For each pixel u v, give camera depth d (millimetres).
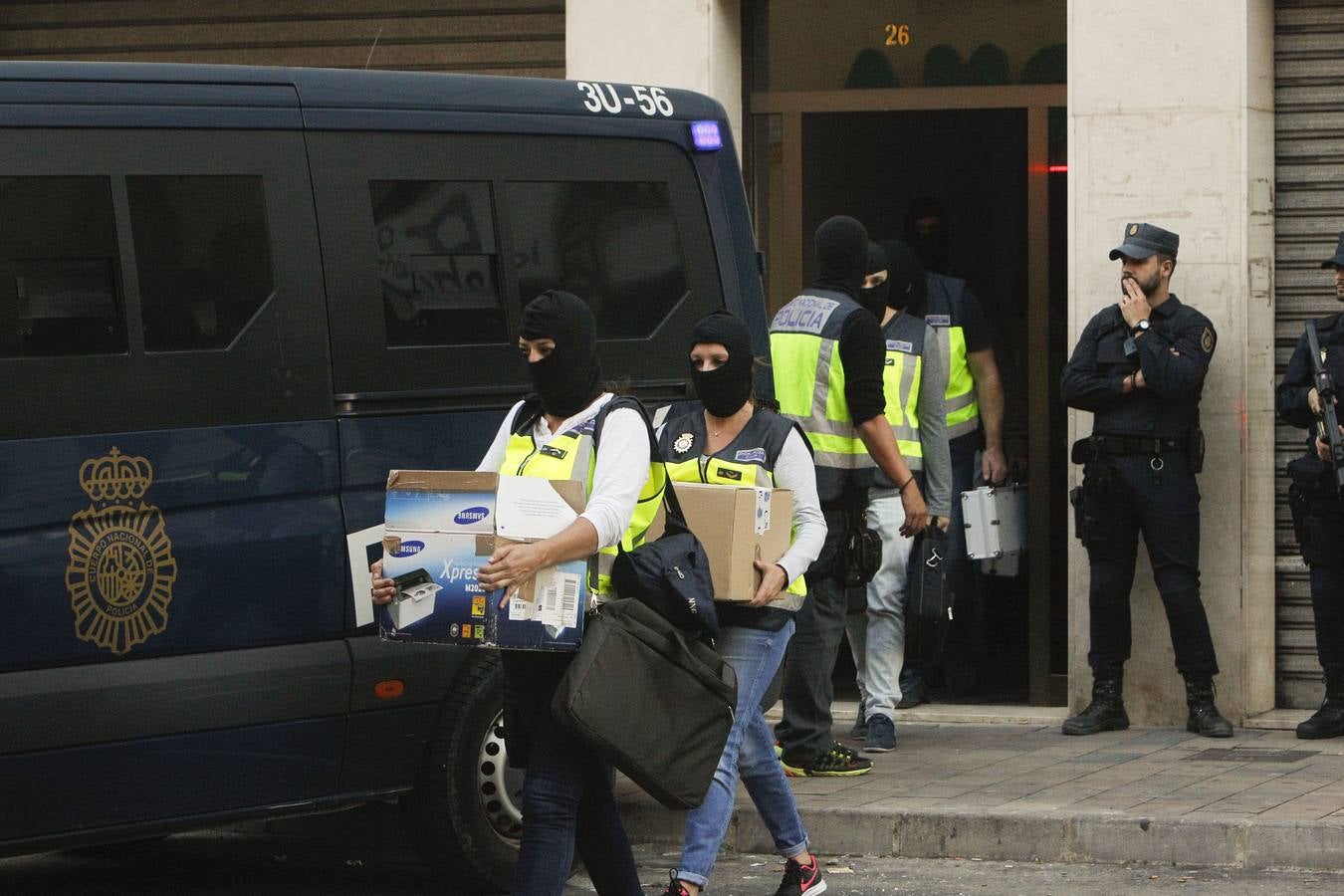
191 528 7645
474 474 6445
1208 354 10898
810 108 12711
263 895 8789
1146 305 10969
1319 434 10766
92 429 7461
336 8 13078
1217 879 8523
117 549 7465
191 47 13297
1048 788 9648
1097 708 11352
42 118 7496
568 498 6480
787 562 7711
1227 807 9055
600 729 6426
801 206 12781
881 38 12586
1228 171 11305
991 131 12430
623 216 9078
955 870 8844
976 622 12531
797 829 8055
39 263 7414
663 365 9125
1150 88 11422
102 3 13414
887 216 12664
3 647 7199
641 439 6777
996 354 12492
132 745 7477
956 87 12461
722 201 9453
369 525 8109
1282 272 11648
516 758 6926
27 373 7340
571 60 12492
